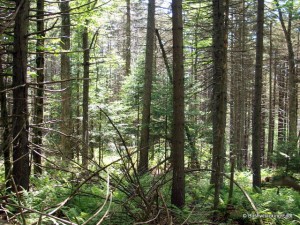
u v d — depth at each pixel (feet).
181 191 23.40
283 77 108.88
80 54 48.88
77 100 52.39
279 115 98.53
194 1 45.83
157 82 48.98
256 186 34.58
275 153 44.80
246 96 98.27
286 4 47.11
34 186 25.58
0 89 22.40
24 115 21.79
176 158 23.61
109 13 36.04
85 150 37.78
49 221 17.17
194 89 44.86
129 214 19.84
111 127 50.34
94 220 18.79
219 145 24.18
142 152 42.27
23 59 21.98
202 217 21.50
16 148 21.71
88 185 26.78
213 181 31.96
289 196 30.53
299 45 85.76
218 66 29.45
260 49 37.19
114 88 97.96
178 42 23.97
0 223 15.35
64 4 35.32
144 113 45.34
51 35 41.65
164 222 19.08
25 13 21.88
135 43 100.53
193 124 43.34
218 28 29.66
